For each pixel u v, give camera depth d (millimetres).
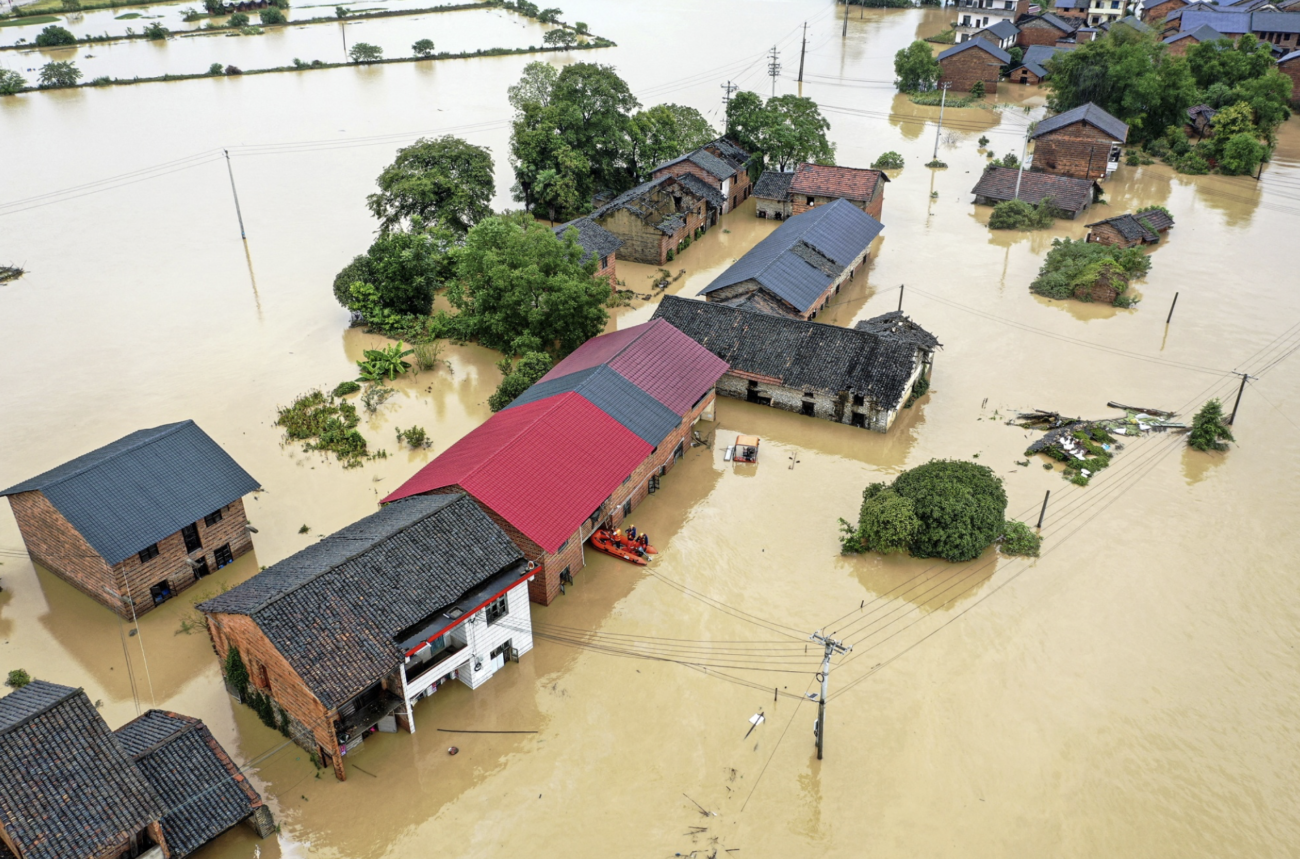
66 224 101938
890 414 64688
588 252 82125
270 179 115562
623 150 105812
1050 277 85562
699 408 64062
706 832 38250
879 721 43156
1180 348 75625
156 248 95625
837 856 37250
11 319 80688
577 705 44250
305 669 37844
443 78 164875
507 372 70062
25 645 47531
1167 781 40156
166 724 39281
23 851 31219
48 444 63406
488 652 45000
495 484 49156
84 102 150625
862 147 128500
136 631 48375
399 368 72688
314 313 82125
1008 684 45000
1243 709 43500
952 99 149750
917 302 84312
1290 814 38688
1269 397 68375
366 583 41281
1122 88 125375
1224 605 49531
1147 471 60281
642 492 58125
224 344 76812
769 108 114188
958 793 39781
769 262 78688
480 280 74375
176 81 162250
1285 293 84875
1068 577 51625
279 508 57594
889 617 49219
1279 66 143750
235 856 37438
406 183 85188
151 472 49906
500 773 40969
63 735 33781
